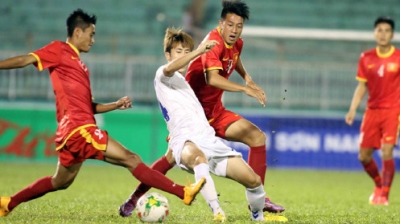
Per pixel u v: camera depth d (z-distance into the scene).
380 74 37.50
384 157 37.31
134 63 66.31
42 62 22.84
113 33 79.12
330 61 74.44
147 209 22.80
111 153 22.53
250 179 23.16
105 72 66.69
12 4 82.31
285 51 71.00
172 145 23.53
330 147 66.44
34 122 63.75
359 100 39.22
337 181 53.94
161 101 24.02
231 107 67.81
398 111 37.38
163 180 22.59
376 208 33.50
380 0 85.56
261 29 74.25
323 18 83.94
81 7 82.81
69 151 22.81
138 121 65.06
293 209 31.17
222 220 22.59
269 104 67.88
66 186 23.92
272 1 84.81
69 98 22.83
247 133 27.39
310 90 67.88
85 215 25.55
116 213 26.73
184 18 78.38
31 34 69.62
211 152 23.23
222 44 25.64
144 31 80.62
